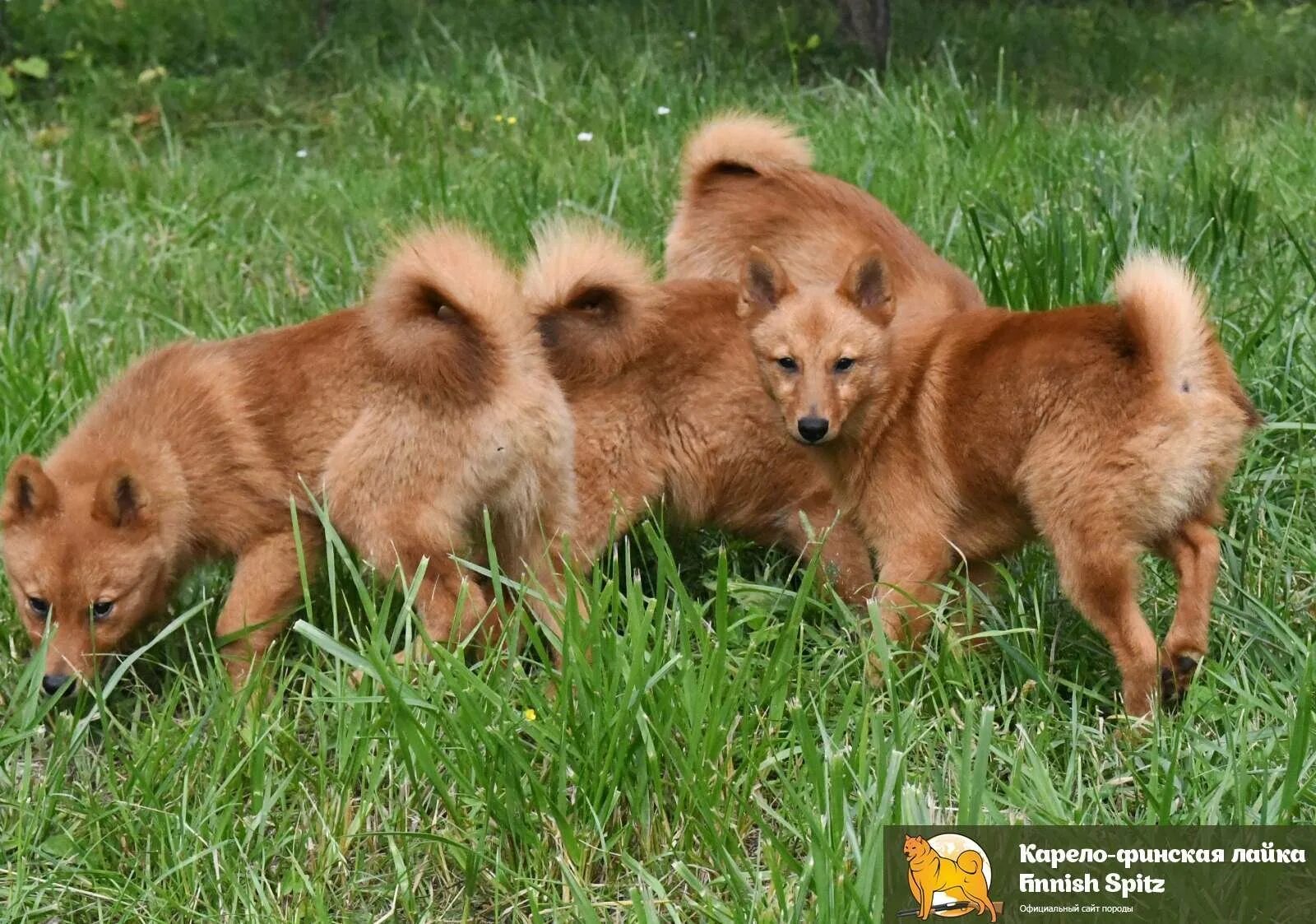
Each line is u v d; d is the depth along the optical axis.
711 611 9.35
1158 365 7.97
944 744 7.75
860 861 6.37
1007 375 8.52
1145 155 15.34
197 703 8.40
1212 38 23.91
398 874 7.02
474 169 16.19
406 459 8.67
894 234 11.28
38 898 6.92
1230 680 7.78
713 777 7.20
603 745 7.23
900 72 19.59
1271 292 11.68
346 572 9.23
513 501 8.89
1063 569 8.32
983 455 8.62
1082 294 11.23
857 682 7.63
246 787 7.59
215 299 13.23
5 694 8.53
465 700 7.17
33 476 8.33
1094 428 8.15
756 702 7.77
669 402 9.64
